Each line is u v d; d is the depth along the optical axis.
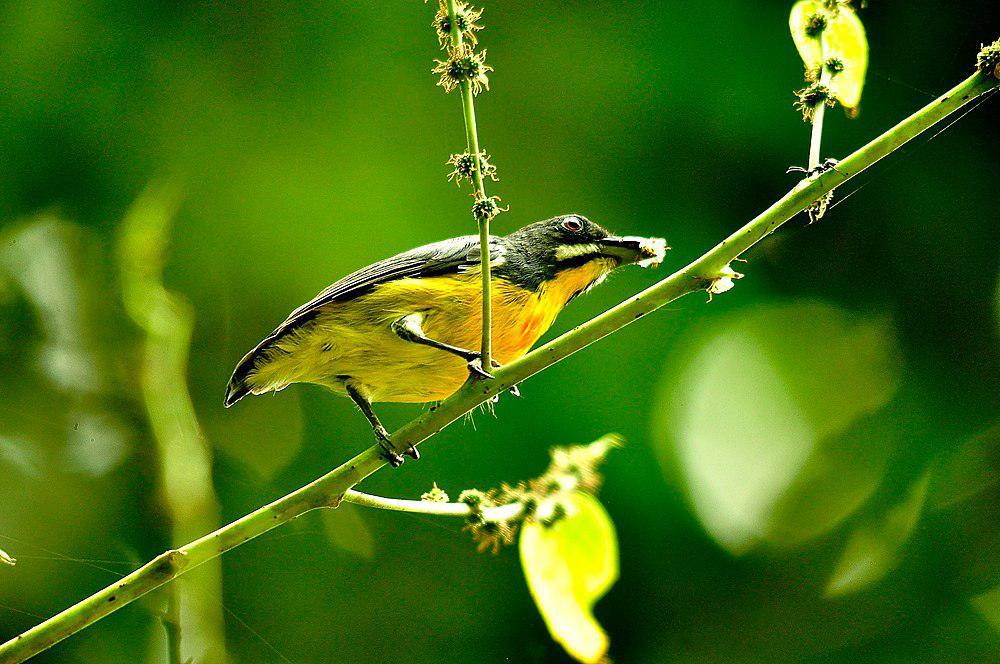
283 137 12.54
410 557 10.88
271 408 11.26
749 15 12.20
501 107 12.60
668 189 12.07
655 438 10.78
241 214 12.23
